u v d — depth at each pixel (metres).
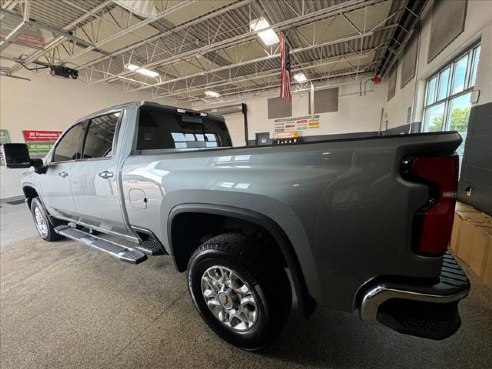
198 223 1.55
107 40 5.72
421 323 0.90
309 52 8.56
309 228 0.98
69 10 4.80
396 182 0.81
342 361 1.29
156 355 1.39
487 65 3.07
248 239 1.29
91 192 2.02
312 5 5.38
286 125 13.57
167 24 6.14
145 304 1.86
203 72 8.71
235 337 1.35
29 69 7.12
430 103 5.61
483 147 3.06
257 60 7.79
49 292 2.07
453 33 4.02
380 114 11.36
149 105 1.87
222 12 5.23
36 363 1.38
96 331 1.59
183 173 1.35
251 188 1.09
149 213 1.60
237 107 14.16
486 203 2.97
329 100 12.23
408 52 6.89
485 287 1.94
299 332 1.50
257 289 1.20
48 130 8.31
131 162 1.67
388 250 0.86
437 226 0.81
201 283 1.42
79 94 9.30
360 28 6.86
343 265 0.95
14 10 4.90
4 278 2.35
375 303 0.91
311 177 0.95
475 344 1.37
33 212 3.31
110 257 2.72
